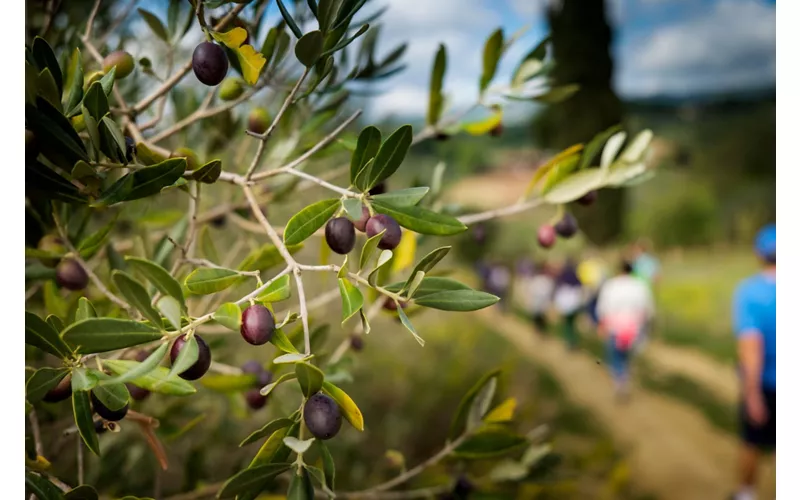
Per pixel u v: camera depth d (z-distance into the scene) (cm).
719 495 579
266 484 70
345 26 82
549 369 890
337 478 267
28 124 75
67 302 119
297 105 138
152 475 185
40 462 82
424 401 439
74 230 121
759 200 2630
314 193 185
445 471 157
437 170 155
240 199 153
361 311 73
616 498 277
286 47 101
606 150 121
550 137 1733
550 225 123
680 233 2598
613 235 1842
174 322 64
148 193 81
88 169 78
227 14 92
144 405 152
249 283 153
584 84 1791
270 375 125
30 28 130
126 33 151
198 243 148
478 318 1062
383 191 110
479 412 126
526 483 148
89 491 79
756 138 2730
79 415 77
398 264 132
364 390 423
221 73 78
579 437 604
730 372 1152
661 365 1135
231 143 154
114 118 111
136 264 63
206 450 192
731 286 1919
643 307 883
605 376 963
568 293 1118
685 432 745
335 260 216
